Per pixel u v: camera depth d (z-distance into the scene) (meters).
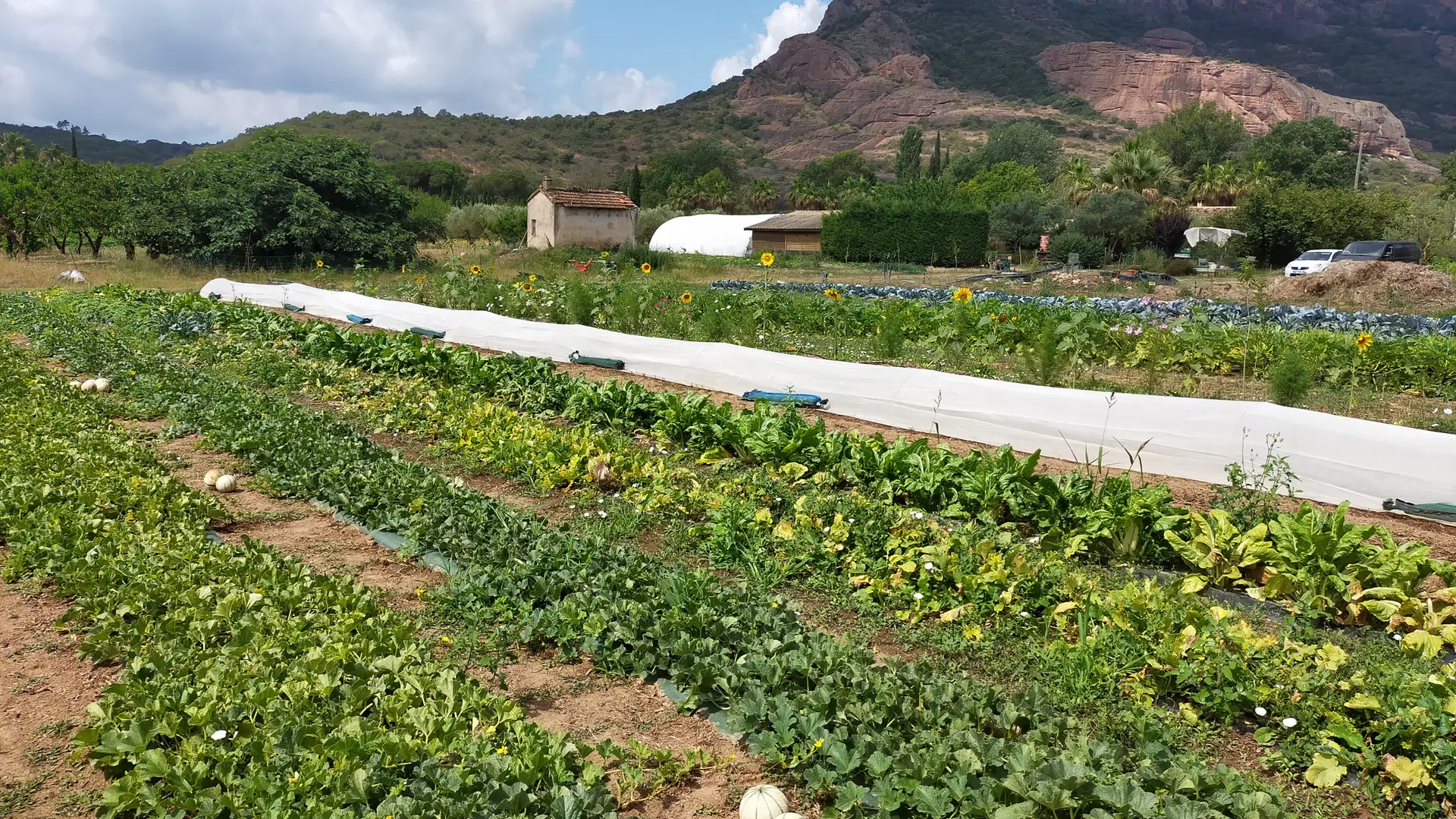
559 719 4.88
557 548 6.50
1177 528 6.89
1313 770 4.34
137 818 4.02
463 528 7.00
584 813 3.81
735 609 5.68
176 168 35.81
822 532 7.03
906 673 4.77
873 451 8.52
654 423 10.64
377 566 6.84
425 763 4.01
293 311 23.61
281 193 33.88
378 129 194.25
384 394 12.45
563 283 24.64
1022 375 14.07
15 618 5.96
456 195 126.75
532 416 11.38
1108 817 3.66
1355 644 5.66
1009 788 3.80
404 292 25.80
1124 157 53.44
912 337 17.98
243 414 10.56
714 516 7.28
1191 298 28.39
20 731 4.72
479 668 5.39
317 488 8.32
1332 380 13.72
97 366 14.62
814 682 4.86
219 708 4.52
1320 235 46.44
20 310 21.55
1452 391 13.06
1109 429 9.76
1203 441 9.20
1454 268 34.69
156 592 5.73
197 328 18.20
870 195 83.88
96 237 45.03
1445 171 84.12
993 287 34.44
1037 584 6.04
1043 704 4.64
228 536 7.40
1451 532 7.80
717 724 4.85
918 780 3.99
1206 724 4.79
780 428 9.34
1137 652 5.23
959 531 6.95
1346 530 6.37
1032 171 77.44
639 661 5.30
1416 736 4.33
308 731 4.26
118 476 8.01
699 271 40.75
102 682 5.20
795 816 3.92
